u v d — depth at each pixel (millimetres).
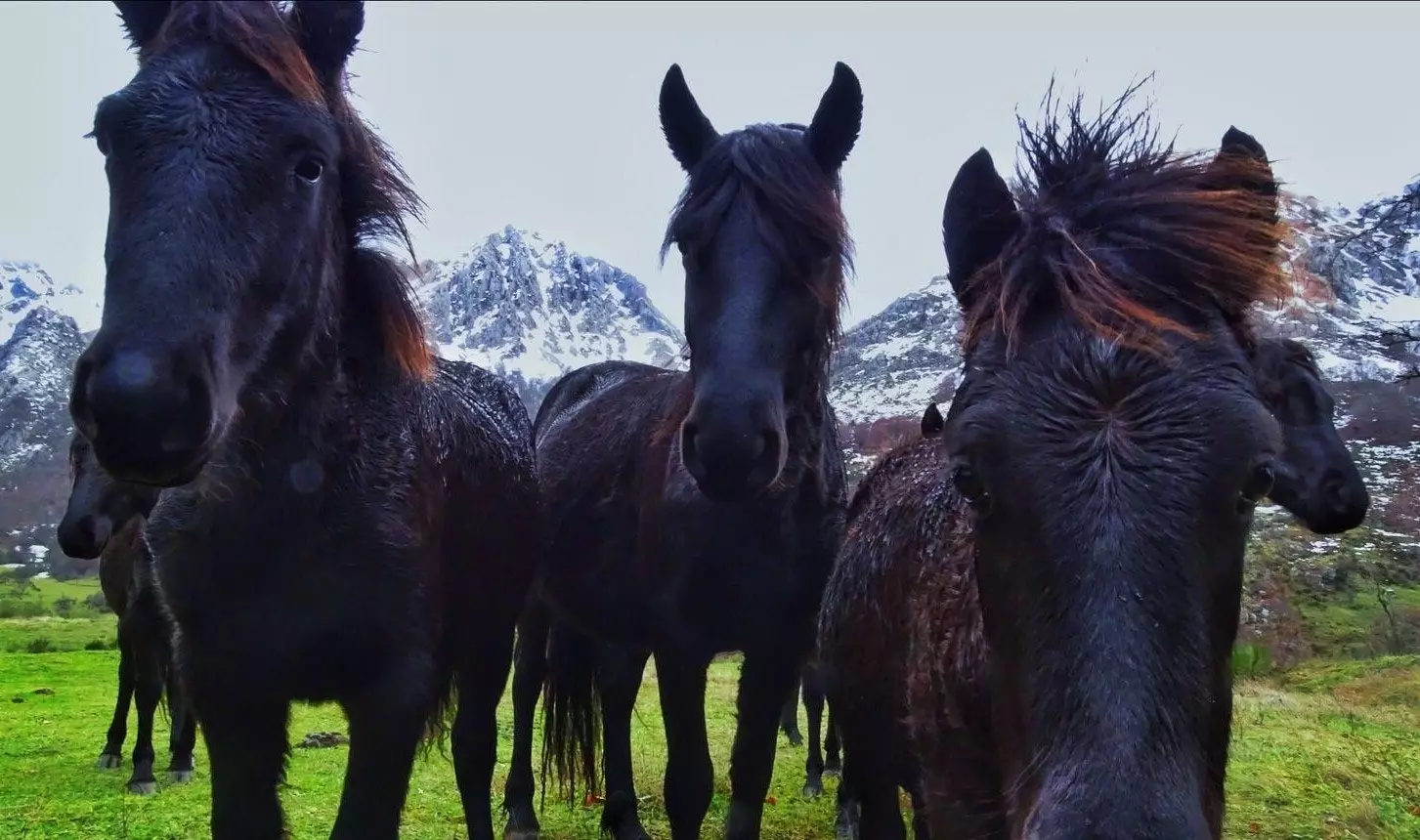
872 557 3527
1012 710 1954
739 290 3566
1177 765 1646
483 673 4367
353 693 2812
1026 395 1898
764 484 3523
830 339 3984
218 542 2639
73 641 20109
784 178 3658
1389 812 5582
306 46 2699
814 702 6441
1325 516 5285
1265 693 12102
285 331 2439
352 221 2887
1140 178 2234
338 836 2691
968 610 2512
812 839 5320
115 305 2061
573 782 6078
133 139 2221
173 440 2047
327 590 2693
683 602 4098
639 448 4578
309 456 2635
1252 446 1779
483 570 3854
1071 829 1595
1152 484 1757
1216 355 1867
